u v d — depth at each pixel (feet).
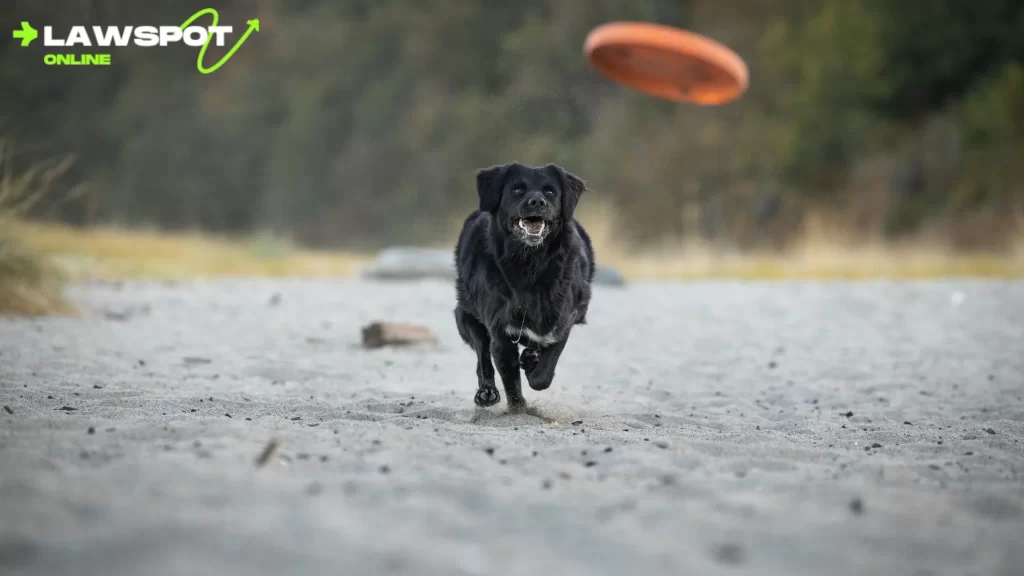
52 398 22.30
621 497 13.65
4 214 43.14
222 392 25.32
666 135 135.85
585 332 41.50
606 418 22.44
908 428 22.18
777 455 17.75
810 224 95.20
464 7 161.68
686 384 29.66
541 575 10.32
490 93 156.15
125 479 13.10
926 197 107.65
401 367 31.83
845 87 117.91
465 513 12.55
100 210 179.93
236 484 12.96
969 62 116.78
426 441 17.28
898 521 12.84
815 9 132.98
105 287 57.26
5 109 186.91
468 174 146.41
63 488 12.46
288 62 182.80
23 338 34.17
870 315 47.75
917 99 120.26
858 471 16.37
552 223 21.91
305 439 17.02
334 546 10.62
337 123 171.63
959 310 48.78
